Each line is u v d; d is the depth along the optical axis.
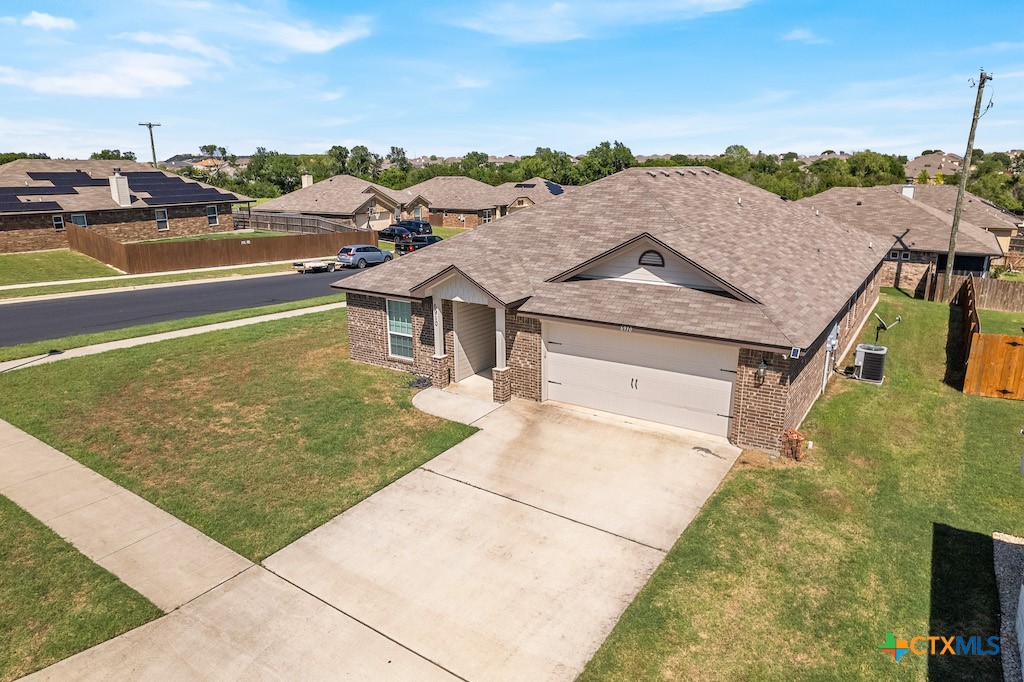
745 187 28.11
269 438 15.07
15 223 41.03
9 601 9.59
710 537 11.04
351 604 9.56
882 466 13.66
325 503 12.33
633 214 19.48
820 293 17.14
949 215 36.91
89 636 8.91
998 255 31.22
